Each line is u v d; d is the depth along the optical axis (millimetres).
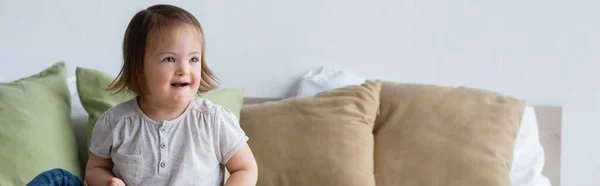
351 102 1798
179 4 2066
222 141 1336
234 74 2105
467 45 2121
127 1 2043
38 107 1617
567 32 2119
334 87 2016
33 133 1560
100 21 2047
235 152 1345
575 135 2170
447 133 1748
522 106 1833
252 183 1355
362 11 2100
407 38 2115
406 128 1778
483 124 1759
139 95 1331
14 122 1549
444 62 2127
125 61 1296
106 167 1350
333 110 1776
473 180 1664
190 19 1282
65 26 2039
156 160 1286
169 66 1247
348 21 2102
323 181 1663
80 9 2037
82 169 1695
